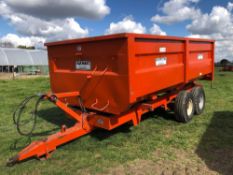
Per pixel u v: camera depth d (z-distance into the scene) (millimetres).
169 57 5199
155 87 4754
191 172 3723
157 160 4102
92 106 4719
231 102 8117
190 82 6824
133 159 4148
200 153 4336
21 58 35125
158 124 5867
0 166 4031
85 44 4559
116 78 4152
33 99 9336
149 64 4551
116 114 4508
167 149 4504
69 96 4770
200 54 6719
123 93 4113
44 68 35406
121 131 5398
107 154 4332
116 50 4066
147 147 4590
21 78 21484
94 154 4355
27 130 5715
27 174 3789
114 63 4195
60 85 5324
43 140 4141
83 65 4750
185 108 5879
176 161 4059
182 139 4941
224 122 5988
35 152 3975
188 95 5996
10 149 4680
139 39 4176
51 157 4254
